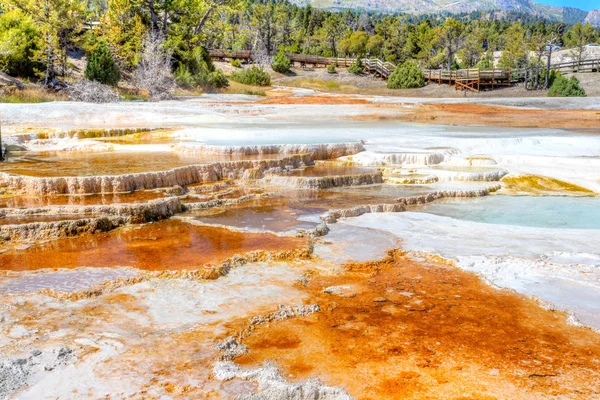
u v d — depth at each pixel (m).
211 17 46.41
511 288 5.11
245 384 3.39
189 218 7.66
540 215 8.30
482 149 13.40
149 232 6.91
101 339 3.94
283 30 77.81
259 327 4.24
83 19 31.52
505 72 42.34
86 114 18.81
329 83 45.97
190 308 4.54
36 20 28.59
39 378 3.42
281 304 4.64
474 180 10.59
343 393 3.25
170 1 39.06
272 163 10.93
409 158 11.95
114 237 6.67
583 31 81.75
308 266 5.70
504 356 3.80
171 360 3.66
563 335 4.15
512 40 58.56
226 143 13.03
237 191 9.48
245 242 6.39
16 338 3.94
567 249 6.30
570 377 3.52
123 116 18.86
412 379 3.49
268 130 15.36
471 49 64.06
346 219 7.88
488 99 32.12
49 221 6.81
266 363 3.69
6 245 6.30
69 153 12.16
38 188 8.45
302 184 9.95
